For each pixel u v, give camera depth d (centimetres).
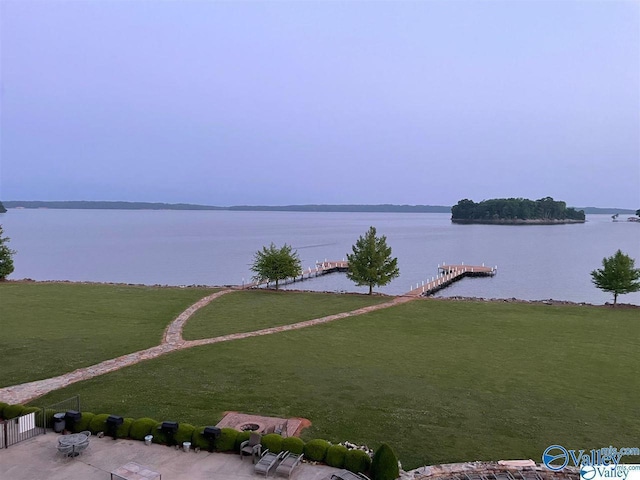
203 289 3697
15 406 1407
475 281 5544
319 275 6188
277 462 1184
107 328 2495
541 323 2695
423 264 7119
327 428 1400
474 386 1748
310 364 1975
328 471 1165
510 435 1373
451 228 17125
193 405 1551
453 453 1268
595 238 11869
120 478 1096
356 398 1627
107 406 1536
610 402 1609
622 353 2147
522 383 1780
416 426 1423
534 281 5522
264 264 3859
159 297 3328
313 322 2692
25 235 12250
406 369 1927
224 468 1170
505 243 10556
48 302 3086
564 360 2048
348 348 2206
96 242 10350
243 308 3036
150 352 2106
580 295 4700
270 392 1670
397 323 2689
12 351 2084
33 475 1122
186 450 1255
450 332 2502
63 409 1506
